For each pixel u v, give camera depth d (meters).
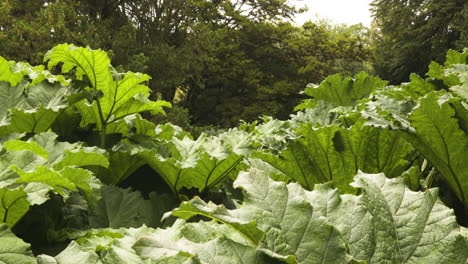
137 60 15.31
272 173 2.22
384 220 1.08
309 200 1.09
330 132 2.27
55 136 1.99
